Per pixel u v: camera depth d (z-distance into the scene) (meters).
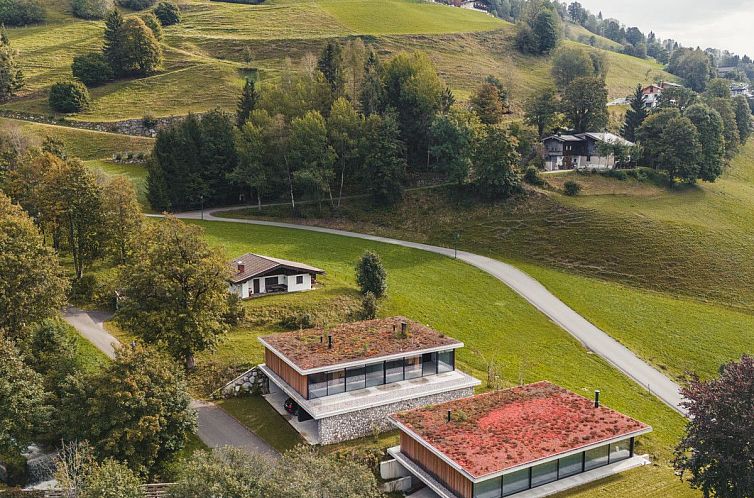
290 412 53.53
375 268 76.88
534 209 108.38
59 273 60.31
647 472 47.03
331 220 110.75
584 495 43.03
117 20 174.62
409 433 45.25
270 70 182.12
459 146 114.00
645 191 117.06
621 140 128.50
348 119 114.31
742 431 39.53
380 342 55.88
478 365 65.94
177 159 113.44
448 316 76.44
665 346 74.75
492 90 136.12
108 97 163.38
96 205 72.88
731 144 143.88
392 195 112.44
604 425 46.72
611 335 76.38
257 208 115.69
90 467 38.97
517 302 82.44
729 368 43.62
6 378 42.91
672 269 92.69
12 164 92.88
